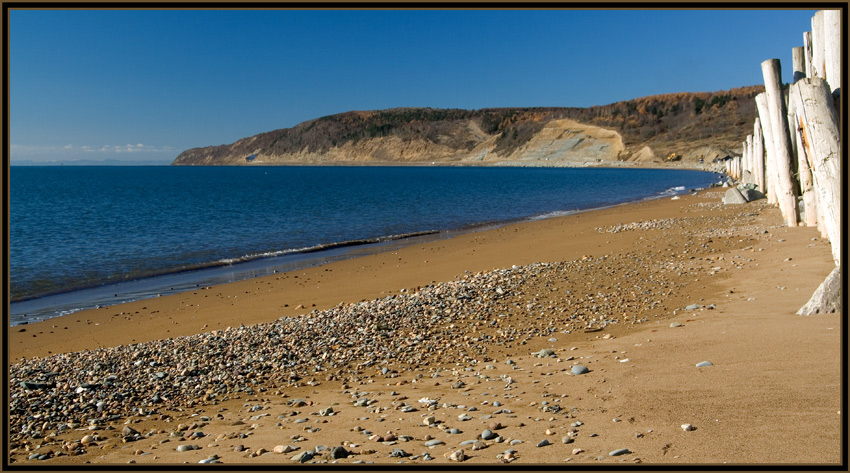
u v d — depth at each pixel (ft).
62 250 71.61
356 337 30.30
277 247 73.67
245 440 17.74
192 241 79.36
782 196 58.44
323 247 72.69
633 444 14.90
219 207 137.49
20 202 160.25
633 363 22.56
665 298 34.78
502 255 58.54
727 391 17.94
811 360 19.77
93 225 99.35
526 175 346.74
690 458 13.70
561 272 43.73
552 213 113.39
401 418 18.90
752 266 40.96
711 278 38.96
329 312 36.01
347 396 22.07
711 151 418.10
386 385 23.18
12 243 77.36
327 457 15.56
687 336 25.57
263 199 165.58
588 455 14.42
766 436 14.52
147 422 20.24
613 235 66.85
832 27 28.78
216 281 52.49
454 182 266.98
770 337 23.21
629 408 17.66
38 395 22.74
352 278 50.90
